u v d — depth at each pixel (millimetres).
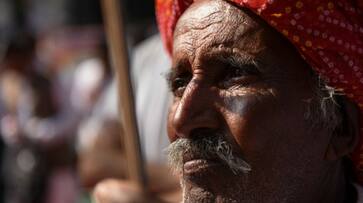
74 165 7898
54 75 8984
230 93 2410
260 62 2402
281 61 2412
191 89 2428
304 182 2457
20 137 8133
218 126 2414
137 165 3195
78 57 8914
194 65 2451
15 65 8453
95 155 4367
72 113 7961
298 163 2436
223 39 2424
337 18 2402
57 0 12219
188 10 2533
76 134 7742
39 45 11109
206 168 2402
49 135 8000
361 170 2607
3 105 8328
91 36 7805
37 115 8125
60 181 7969
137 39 5523
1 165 8203
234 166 2377
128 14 5598
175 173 2531
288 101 2410
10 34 9992
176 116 2428
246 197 2395
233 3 2438
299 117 2420
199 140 2416
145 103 4359
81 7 7992
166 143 4258
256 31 2408
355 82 2434
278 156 2406
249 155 2387
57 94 8188
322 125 2455
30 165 8078
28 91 8211
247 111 2387
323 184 2518
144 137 4328
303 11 2375
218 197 2396
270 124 2395
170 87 2619
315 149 2459
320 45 2391
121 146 4414
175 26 2650
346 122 2518
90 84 7414
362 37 2449
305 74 2430
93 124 4711
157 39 4562
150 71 4398
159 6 2814
